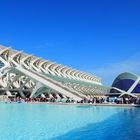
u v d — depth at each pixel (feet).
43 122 52.95
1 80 139.95
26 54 181.16
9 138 37.58
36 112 71.05
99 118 59.26
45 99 116.47
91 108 83.51
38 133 41.60
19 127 46.83
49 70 205.36
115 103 97.09
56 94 130.00
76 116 62.75
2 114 65.98
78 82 198.08
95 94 244.01
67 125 49.70
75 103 98.68
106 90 279.08
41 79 127.34
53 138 38.27
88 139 37.63
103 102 104.32
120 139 36.76
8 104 102.22
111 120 55.98
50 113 68.59
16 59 170.81
